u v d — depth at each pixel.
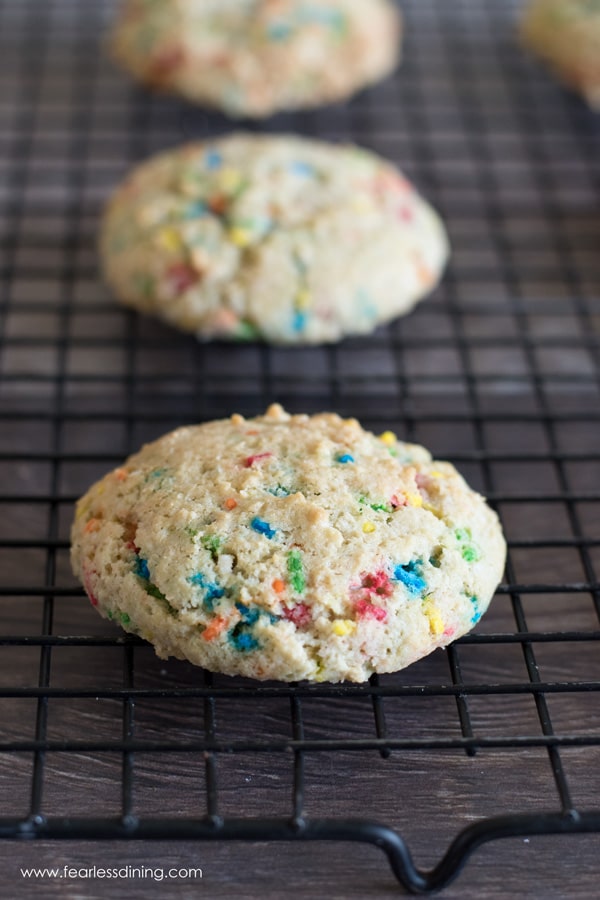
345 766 0.29
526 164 0.43
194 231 0.35
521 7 0.49
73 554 0.29
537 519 0.33
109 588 0.28
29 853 0.28
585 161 0.44
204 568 0.28
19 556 0.32
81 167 0.43
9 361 0.37
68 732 0.29
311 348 0.37
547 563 0.32
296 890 0.28
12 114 0.45
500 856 0.28
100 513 0.29
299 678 0.28
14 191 0.42
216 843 0.28
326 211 0.35
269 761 0.29
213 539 0.28
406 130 0.45
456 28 0.48
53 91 0.45
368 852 0.28
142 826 0.26
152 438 0.35
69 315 0.37
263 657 0.27
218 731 0.29
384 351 0.37
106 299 0.38
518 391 0.36
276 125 0.45
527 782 0.29
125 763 0.27
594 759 0.29
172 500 0.29
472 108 0.45
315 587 0.28
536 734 0.29
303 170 0.36
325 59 0.42
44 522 0.33
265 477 0.29
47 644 0.28
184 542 0.28
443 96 0.46
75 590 0.30
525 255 0.40
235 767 0.29
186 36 0.41
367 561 0.28
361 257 0.35
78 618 0.31
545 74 0.47
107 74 0.46
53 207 0.41
